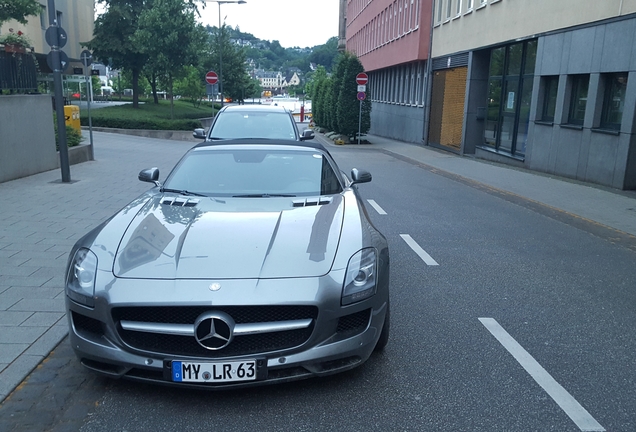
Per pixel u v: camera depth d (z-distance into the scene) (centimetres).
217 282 334
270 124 1004
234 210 434
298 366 337
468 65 2197
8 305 498
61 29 1139
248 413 333
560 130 1473
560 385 371
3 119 1143
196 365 326
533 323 482
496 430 318
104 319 336
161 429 317
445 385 368
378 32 4072
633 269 659
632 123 1176
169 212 429
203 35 3575
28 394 354
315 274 345
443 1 2545
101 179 1244
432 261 671
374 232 411
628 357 418
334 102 3183
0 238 720
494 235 818
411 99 3186
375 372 385
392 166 1797
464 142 2227
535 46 1683
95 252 366
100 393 356
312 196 477
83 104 4166
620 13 1199
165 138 3045
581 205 1067
